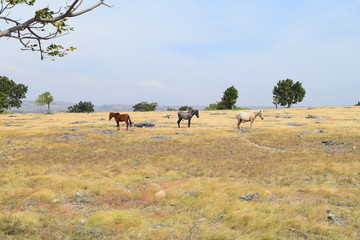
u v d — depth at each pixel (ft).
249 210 27.73
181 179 43.09
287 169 49.11
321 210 28.09
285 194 33.91
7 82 402.31
